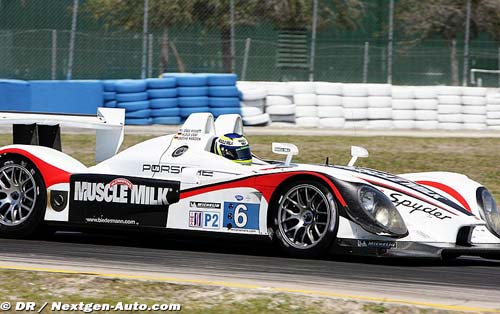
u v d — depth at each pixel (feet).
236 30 262.88
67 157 90.07
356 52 275.18
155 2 257.34
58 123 94.48
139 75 237.66
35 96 193.06
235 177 81.71
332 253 78.33
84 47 235.81
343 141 181.68
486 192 87.25
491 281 72.59
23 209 89.25
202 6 258.57
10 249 80.48
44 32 235.61
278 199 79.77
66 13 258.57
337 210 77.36
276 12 264.11
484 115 221.46
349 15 278.87
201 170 83.46
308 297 61.52
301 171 79.15
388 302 60.64
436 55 280.72
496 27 296.92
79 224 85.97
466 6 288.10
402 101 218.18
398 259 82.48
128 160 86.38
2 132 185.57
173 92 202.80
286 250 79.46
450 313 58.29
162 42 240.12
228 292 62.64
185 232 82.64
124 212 84.58
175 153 85.51
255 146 172.45
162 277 68.03
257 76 262.26
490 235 82.17
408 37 292.40
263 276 69.92
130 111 198.59
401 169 158.10
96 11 259.39
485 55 281.74
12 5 256.32
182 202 82.94
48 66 234.38
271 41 266.57
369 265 77.36
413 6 293.43
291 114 212.23
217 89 204.85
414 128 218.79
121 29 259.19
